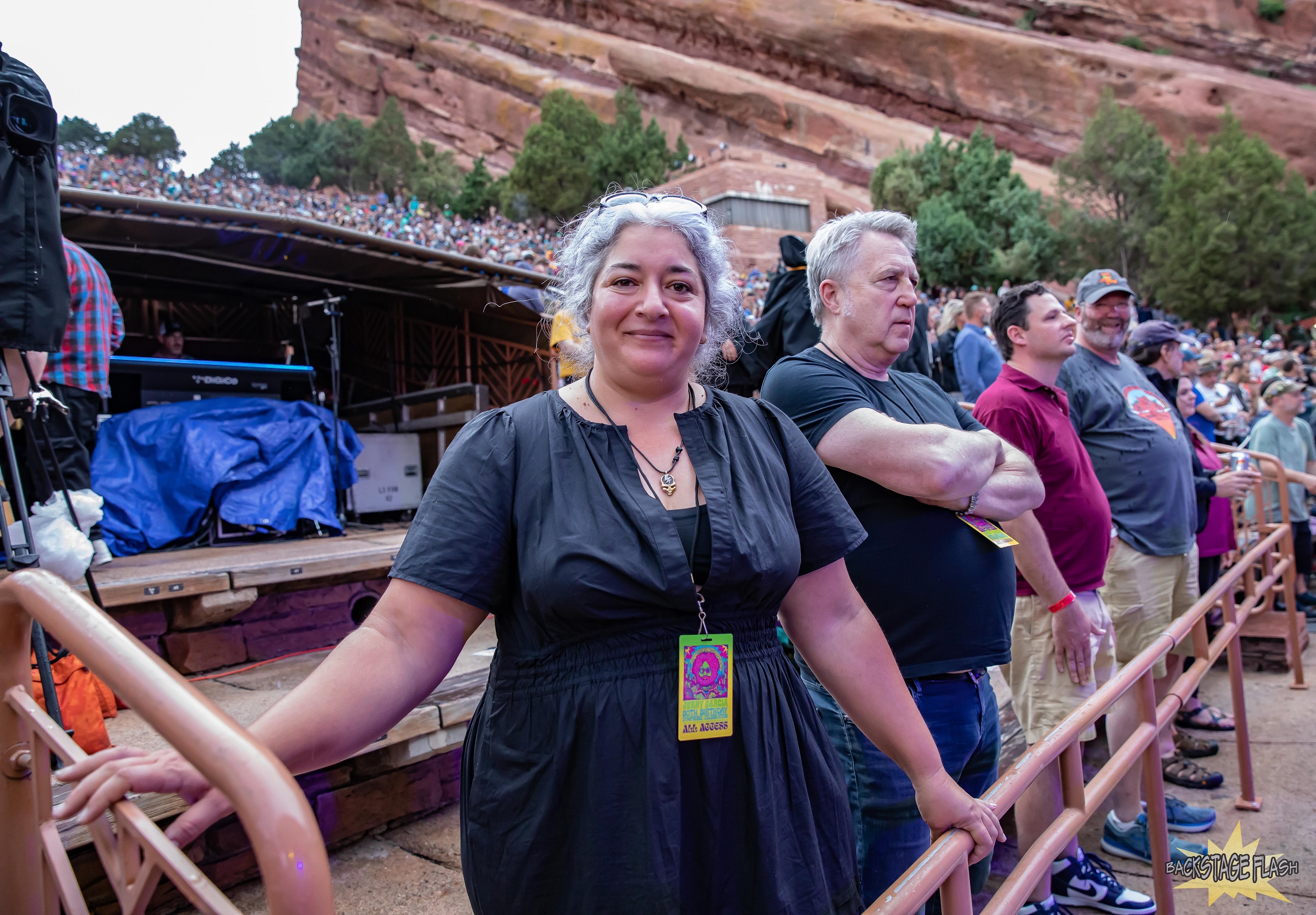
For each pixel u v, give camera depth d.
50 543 2.41
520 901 1.14
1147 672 2.13
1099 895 2.73
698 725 1.15
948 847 1.25
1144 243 41.53
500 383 7.89
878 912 1.09
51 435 3.41
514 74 64.50
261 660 3.43
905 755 1.36
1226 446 5.02
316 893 0.65
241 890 2.43
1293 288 38.19
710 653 1.17
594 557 1.13
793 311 3.56
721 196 38.88
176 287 8.46
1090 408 3.36
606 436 1.25
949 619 1.90
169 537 4.39
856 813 1.93
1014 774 1.45
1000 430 2.63
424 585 1.14
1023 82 51.66
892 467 1.84
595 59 62.53
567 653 1.17
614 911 1.10
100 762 0.95
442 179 61.00
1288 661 5.11
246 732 0.71
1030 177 50.81
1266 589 3.73
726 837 1.17
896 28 53.31
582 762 1.14
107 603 2.92
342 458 5.33
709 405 1.36
